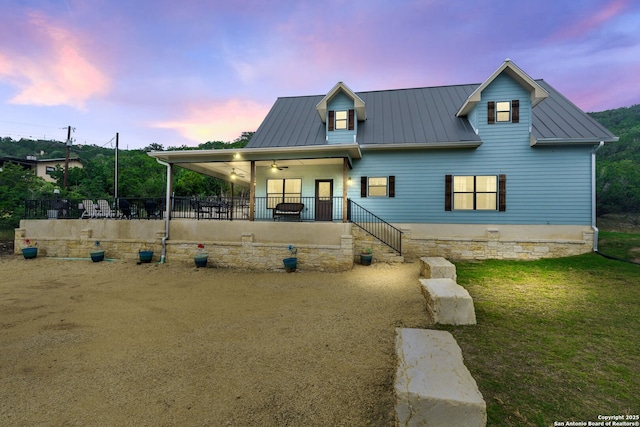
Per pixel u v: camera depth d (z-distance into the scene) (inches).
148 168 1378.0
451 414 78.6
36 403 112.8
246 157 413.4
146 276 349.7
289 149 387.5
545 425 89.6
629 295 228.1
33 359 150.4
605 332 161.6
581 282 268.4
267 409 107.9
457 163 424.8
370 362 142.2
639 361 129.6
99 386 124.9
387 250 395.9
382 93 583.2
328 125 466.9
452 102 518.9
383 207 444.1
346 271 359.3
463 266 349.1
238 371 135.9
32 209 511.8
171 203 448.8
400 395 82.7
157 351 158.7
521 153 406.3
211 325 198.1
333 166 473.1
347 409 106.6
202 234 404.5
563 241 387.5
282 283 315.6
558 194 395.9
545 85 512.7
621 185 705.0
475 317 183.3
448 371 93.2
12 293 282.4
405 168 440.5
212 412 106.7
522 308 203.9
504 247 399.9
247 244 386.0
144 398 115.8
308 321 202.8
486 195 416.8
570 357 134.0
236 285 309.4
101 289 296.4
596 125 406.6
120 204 476.7
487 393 106.5
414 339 120.3
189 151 399.9
